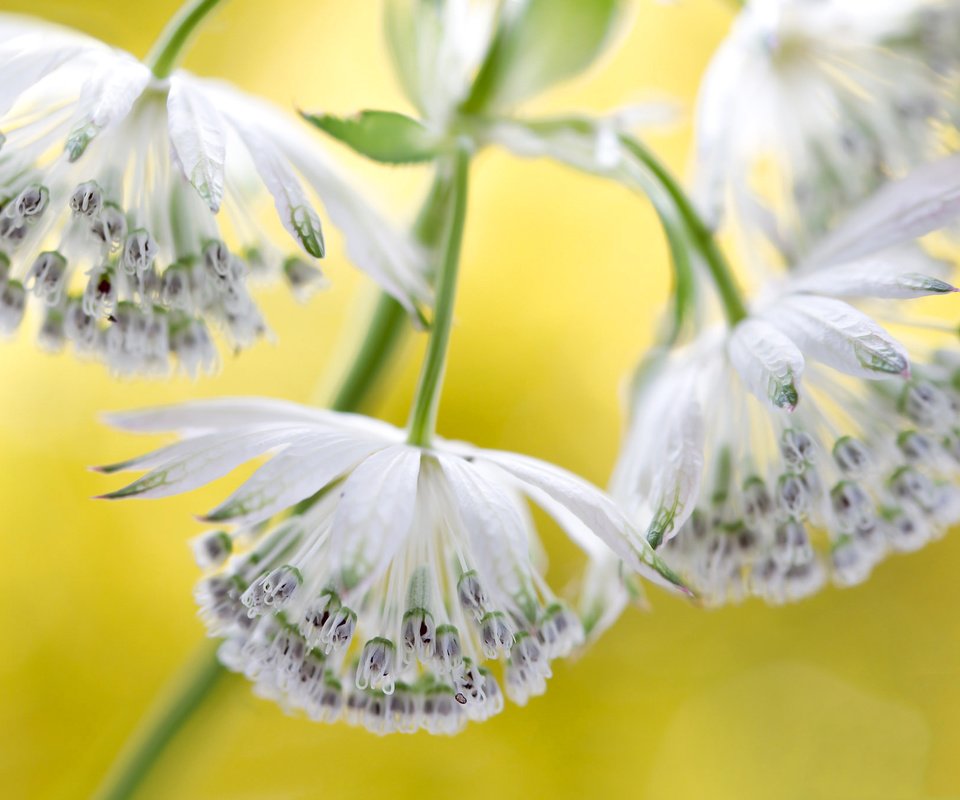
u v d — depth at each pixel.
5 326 0.19
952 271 0.19
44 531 0.32
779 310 0.19
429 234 0.20
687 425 0.19
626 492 0.19
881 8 0.20
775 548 0.19
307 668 0.18
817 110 0.20
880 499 0.19
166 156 0.19
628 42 0.32
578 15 0.20
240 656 0.18
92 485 0.32
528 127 0.20
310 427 0.18
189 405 0.18
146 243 0.18
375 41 0.32
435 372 0.18
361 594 0.18
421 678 0.18
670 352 0.19
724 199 0.20
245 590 0.18
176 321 0.19
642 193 0.20
